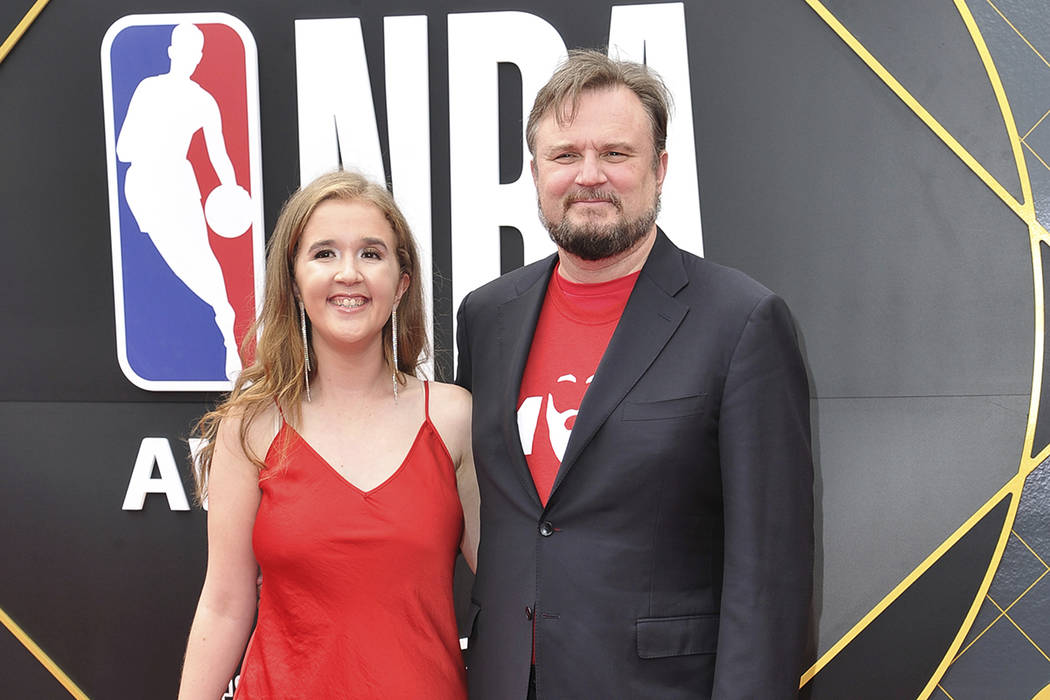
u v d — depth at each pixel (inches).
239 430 59.5
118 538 92.2
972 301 80.5
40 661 93.1
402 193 87.1
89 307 91.4
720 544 53.6
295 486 57.7
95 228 90.8
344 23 86.7
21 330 92.1
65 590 92.8
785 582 49.1
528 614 53.0
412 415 60.7
